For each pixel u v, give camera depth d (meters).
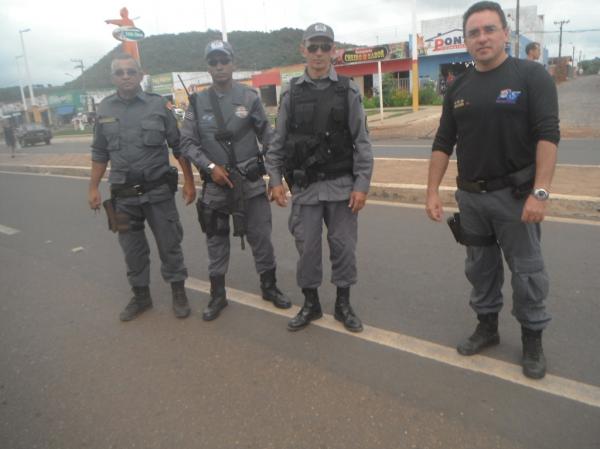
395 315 3.47
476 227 2.70
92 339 3.40
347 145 3.10
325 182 3.12
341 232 3.22
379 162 9.17
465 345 2.92
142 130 3.46
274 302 3.76
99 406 2.64
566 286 3.68
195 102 3.44
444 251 4.63
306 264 3.30
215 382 2.79
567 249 4.40
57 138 34.31
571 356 2.82
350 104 3.01
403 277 4.10
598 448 2.14
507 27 2.44
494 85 2.42
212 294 3.68
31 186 10.59
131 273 3.71
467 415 2.40
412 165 8.58
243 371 2.89
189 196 3.71
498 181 2.52
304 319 3.37
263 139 3.55
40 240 6.02
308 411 2.49
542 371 2.64
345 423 2.39
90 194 3.70
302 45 3.02
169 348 3.21
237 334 3.35
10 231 6.57
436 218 2.83
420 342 3.09
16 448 2.35
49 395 2.76
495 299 2.88
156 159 3.53
